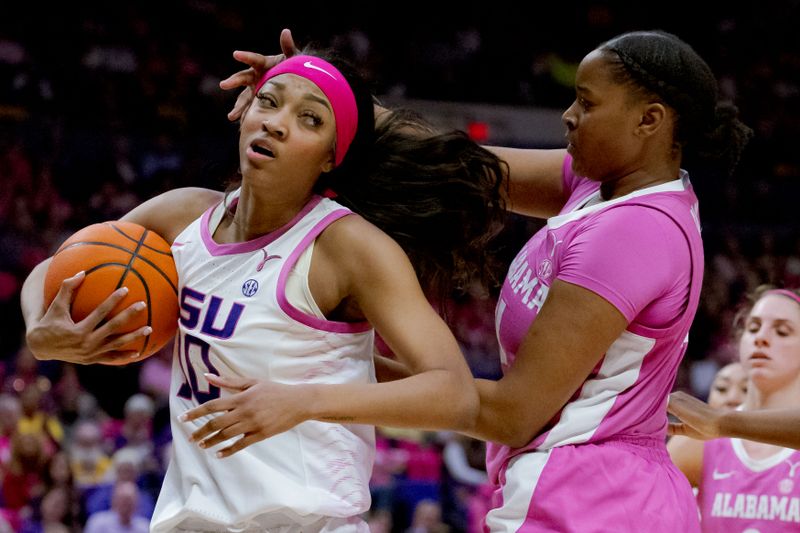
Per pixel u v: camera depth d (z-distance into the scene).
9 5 24.22
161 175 22.31
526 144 26.33
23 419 13.47
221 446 4.26
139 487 13.46
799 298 6.02
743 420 4.85
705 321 22.30
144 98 23.89
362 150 4.62
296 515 4.20
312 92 4.26
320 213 4.34
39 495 12.27
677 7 30.56
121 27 25.33
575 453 4.32
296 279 4.25
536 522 4.31
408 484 14.75
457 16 28.75
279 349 4.23
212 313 4.32
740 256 24.55
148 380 16.20
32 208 20.34
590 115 4.42
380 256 4.17
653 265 4.25
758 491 5.84
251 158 4.21
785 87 29.50
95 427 13.79
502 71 27.72
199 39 26.33
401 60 27.44
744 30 30.70
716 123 4.54
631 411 4.39
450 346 4.04
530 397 4.26
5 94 22.69
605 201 4.55
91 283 4.29
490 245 5.41
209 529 4.29
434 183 4.70
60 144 22.05
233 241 4.48
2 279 18.28
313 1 27.77
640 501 4.29
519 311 4.60
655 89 4.34
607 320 4.23
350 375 4.35
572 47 29.17
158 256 4.47
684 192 4.51
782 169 27.11
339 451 4.31
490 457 4.77
